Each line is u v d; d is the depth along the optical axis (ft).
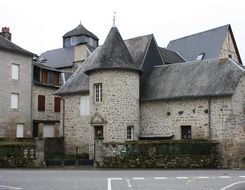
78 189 40.09
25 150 75.20
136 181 48.44
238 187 42.83
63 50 159.02
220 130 78.07
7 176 55.36
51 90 124.77
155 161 73.31
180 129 83.61
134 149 73.92
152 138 86.12
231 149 76.84
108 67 84.84
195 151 73.51
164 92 86.53
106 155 74.64
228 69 82.84
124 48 88.07
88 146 90.48
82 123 92.73
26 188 40.91
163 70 93.45
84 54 140.46
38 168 72.49
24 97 115.44
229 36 138.62
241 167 76.54
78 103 94.27
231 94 76.79
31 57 118.83
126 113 85.30
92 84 87.97
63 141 94.68
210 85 81.20
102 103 85.71
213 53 133.18
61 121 96.99
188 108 82.94
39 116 119.85
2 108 108.78
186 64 91.15
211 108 79.87
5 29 127.95
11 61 112.47
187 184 45.50
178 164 72.79
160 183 46.34
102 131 86.28
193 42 144.87
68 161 76.07
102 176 55.47
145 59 94.38
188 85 84.58
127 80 86.02
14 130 111.86
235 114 78.07
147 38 98.17
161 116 86.38
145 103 88.84
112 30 89.71
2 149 75.72
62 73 132.46
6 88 110.32
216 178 53.01
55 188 40.88
